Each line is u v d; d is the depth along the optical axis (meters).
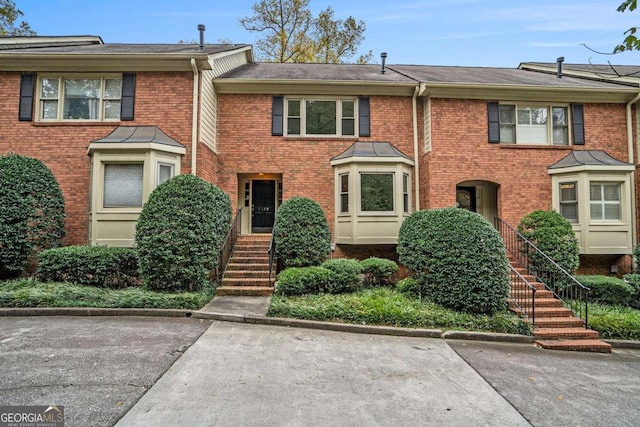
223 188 10.70
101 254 7.82
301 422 3.25
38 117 9.64
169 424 3.11
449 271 7.06
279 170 10.80
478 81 11.09
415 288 7.97
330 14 23.00
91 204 8.84
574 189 10.27
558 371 5.02
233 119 10.88
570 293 8.52
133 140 8.73
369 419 3.37
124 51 9.70
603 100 10.98
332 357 4.96
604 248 9.86
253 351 5.00
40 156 9.45
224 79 10.52
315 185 10.81
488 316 6.75
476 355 5.46
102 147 8.59
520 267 9.34
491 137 10.70
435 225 7.54
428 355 5.29
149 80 9.68
